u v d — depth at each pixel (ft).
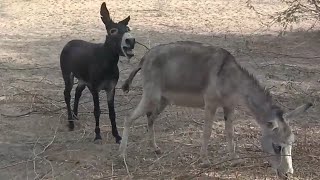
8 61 50.65
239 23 67.72
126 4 79.41
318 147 31.22
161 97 29.04
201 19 70.13
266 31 63.57
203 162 28.48
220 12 74.23
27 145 31.58
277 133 25.38
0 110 36.99
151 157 29.96
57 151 30.66
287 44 57.62
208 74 27.71
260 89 26.89
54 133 33.22
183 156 29.99
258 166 28.07
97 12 74.38
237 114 37.09
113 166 28.73
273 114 25.84
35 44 57.93
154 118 30.12
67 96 33.32
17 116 35.88
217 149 31.04
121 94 40.91
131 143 31.60
